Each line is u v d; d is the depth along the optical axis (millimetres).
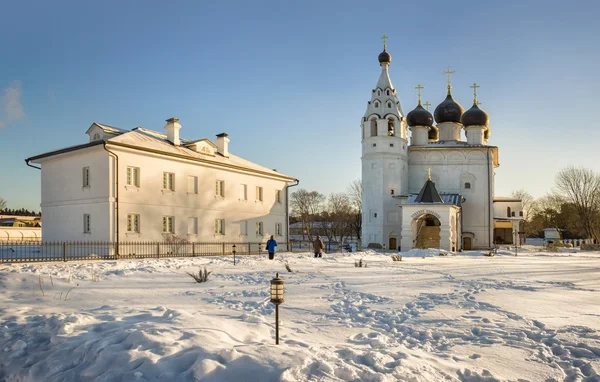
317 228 97375
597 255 45000
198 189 35906
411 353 7152
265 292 13180
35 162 34344
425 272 20938
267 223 43031
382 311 10797
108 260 23719
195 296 12406
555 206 100688
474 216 59906
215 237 37156
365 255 35438
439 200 48844
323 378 5816
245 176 40719
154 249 31750
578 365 6996
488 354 7441
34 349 7320
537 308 11305
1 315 9289
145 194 31656
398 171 58625
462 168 60719
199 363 5980
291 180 46250
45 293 11773
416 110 64625
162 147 33688
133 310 9609
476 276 19359
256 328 8336
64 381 6215
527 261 32250
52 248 32938
